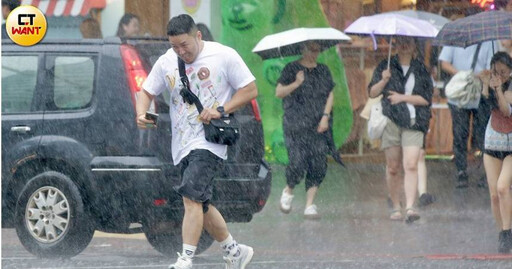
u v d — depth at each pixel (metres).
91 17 33.22
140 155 18.86
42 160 19.55
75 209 19.19
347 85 35.16
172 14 34.81
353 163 36.06
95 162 19.03
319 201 29.11
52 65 19.78
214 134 15.81
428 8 35.75
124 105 19.06
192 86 15.98
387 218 26.28
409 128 25.55
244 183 19.59
